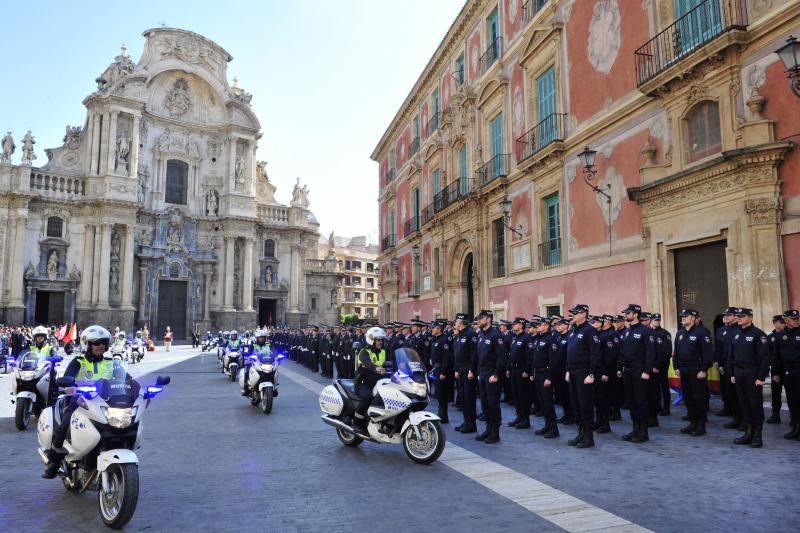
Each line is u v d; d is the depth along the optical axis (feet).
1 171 128.57
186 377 70.74
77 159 141.79
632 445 27.66
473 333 32.60
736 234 34.76
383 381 26.81
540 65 59.72
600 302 48.19
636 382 28.71
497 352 29.37
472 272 79.05
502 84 67.87
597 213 49.26
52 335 111.75
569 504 18.69
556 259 56.54
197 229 159.02
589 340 27.94
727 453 25.34
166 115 156.87
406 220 111.45
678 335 31.27
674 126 40.27
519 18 64.95
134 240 145.69
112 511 17.25
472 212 74.95
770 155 32.63
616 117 46.68
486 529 16.49
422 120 102.37
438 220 86.89
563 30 55.42
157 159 153.89
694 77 38.14
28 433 32.24
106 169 139.23
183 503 19.30
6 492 20.85
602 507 18.31
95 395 18.60
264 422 36.19
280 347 120.16
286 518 17.70
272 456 26.45
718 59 35.94
